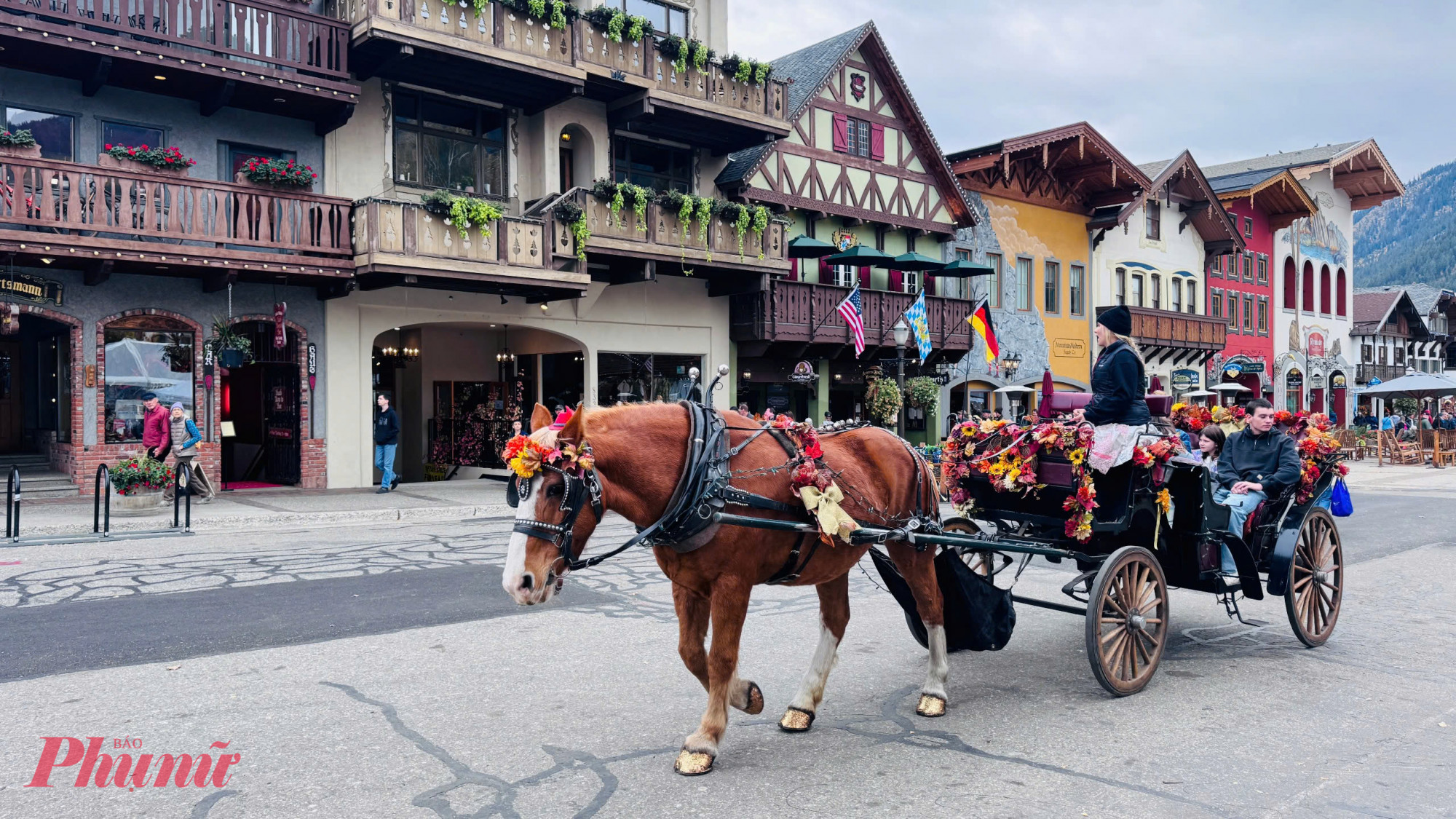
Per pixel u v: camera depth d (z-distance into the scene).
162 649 6.64
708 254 21.44
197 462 15.72
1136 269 34.88
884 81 26.53
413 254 16.94
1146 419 5.93
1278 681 6.11
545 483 4.12
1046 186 31.62
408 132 19.31
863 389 27.55
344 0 17.31
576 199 19.64
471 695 5.64
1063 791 4.26
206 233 15.27
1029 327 30.98
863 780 4.38
